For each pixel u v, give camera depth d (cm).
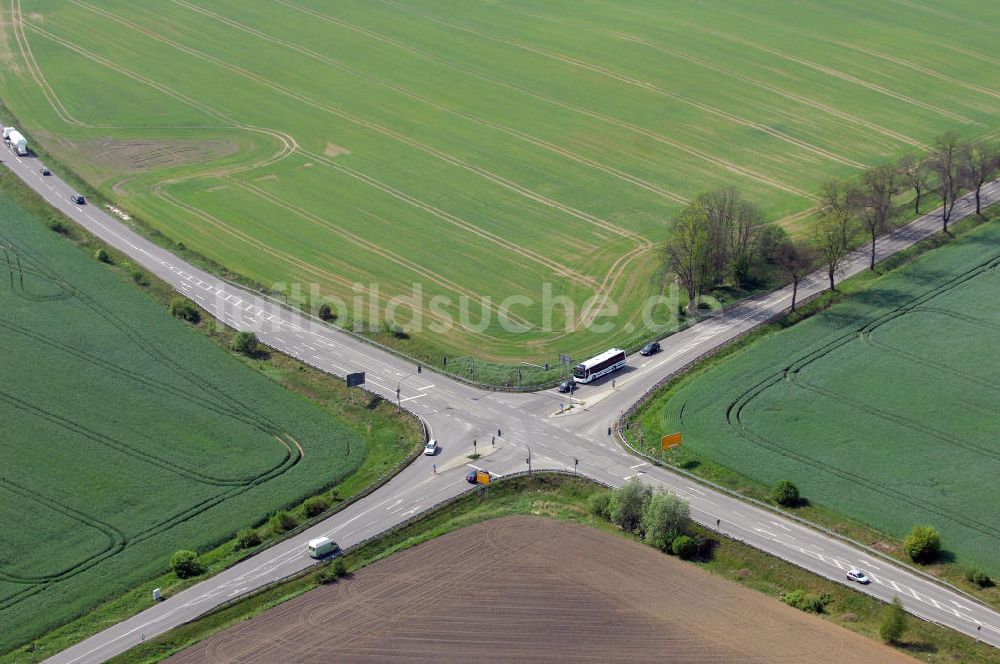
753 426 18500
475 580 15038
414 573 15250
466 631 14088
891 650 13662
